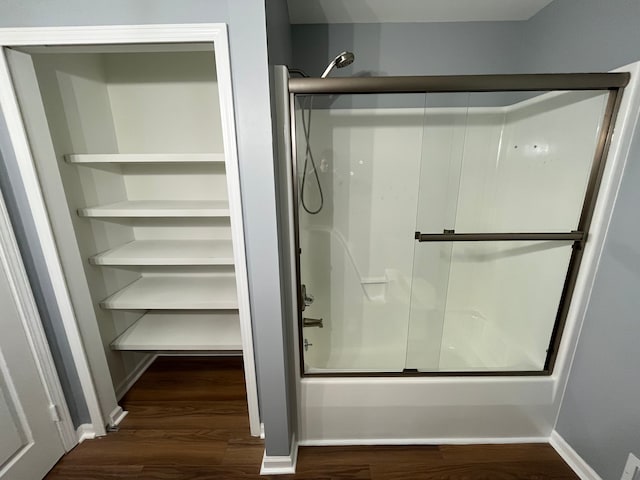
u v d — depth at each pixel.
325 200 1.82
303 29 1.71
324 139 1.74
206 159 1.39
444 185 1.84
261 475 1.30
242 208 1.12
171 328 1.84
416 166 1.85
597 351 1.19
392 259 1.93
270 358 1.18
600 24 1.20
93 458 1.38
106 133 1.69
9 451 1.15
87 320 1.40
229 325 1.87
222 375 1.98
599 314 1.18
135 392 1.82
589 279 1.22
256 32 0.91
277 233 1.07
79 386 1.43
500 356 1.75
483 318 1.99
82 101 1.50
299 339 1.32
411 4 1.50
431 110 1.74
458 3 1.50
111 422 1.55
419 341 1.86
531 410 1.39
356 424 1.41
